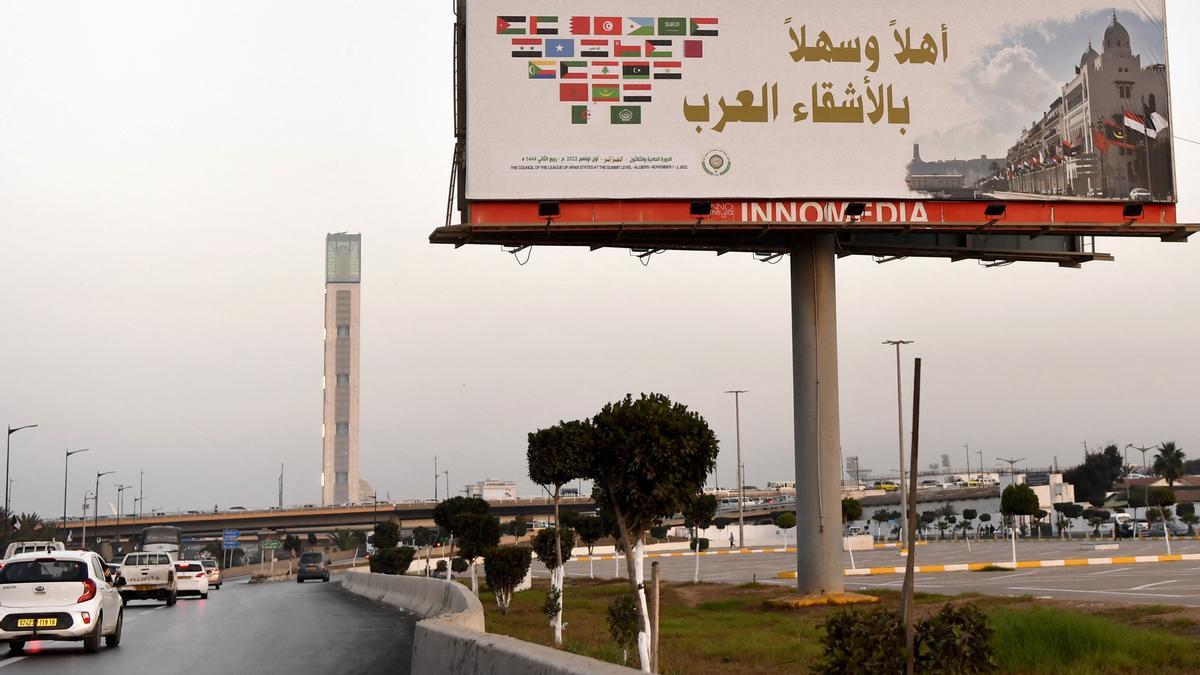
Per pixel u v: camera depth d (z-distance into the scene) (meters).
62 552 18.98
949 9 31.94
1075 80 32.31
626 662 17.88
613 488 16.27
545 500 161.88
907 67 31.55
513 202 29.77
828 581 30.77
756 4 31.19
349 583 52.34
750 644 21.38
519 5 30.44
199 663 16.11
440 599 27.11
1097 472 157.62
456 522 52.62
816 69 31.19
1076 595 28.55
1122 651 16.84
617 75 30.50
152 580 36.81
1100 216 32.03
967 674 10.93
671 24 30.88
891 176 31.06
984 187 31.33
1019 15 32.31
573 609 35.22
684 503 16.34
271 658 16.64
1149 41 33.00
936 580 38.72
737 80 30.86
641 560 16.55
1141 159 32.44
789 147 30.80
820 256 31.50
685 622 27.53
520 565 35.03
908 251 32.72
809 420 31.14
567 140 30.09
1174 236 32.59
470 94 29.98
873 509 158.00
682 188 30.31
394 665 15.42
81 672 15.21
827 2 31.50
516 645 9.38
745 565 59.59
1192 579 33.03
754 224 30.27
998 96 31.84
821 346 31.27
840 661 10.70
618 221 29.98
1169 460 151.12
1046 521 128.38
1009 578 37.91
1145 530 99.19
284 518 158.88
